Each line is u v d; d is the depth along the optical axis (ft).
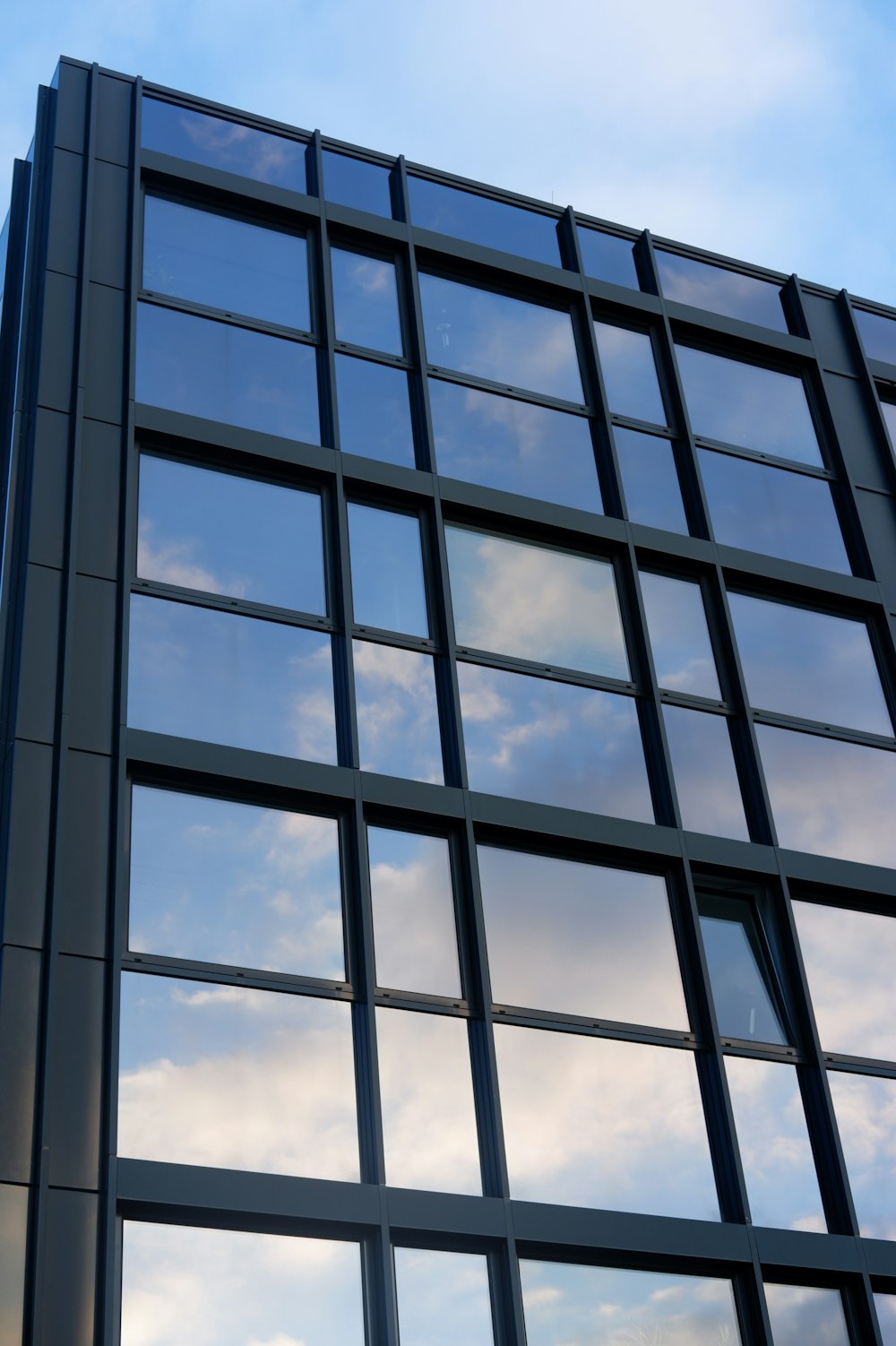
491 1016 56.34
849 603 76.18
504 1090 55.42
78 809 52.90
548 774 63.98
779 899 64.44
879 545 78.79
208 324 69.05
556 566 69.97
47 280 65.00
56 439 60.85
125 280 67.26
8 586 57.31
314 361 70.69
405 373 72.69
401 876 58.03
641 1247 53.52
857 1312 56.34
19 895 50.39
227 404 67.31
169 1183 47.75
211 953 53.06
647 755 66.54
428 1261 50.67
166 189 72.54
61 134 70.44
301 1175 50.49
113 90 73.87
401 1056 54.29
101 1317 44.65
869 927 66.23
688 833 63.93
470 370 74.90
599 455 75.20
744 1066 60.08
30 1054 47.93
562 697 66.28
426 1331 49.42
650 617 70.74
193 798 55.93
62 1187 46.14
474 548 68.64
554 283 79.25
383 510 67.41
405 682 63.16
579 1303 52.21
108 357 64.49
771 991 62.34
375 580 65.31
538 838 61.36
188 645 59.62
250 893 54.90
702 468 77.51
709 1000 60.08
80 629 56.90
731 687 70.28
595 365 77.56
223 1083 51.03
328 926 55.57
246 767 56.75
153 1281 46.68
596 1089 56.80
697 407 80.07
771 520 77.66
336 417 68.69
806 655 73.77
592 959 59.77
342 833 57.88
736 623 73.10
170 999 51.65
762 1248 55.31
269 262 73.05
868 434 83.20
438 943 57.21
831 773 70.38
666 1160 56.39
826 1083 60.44
